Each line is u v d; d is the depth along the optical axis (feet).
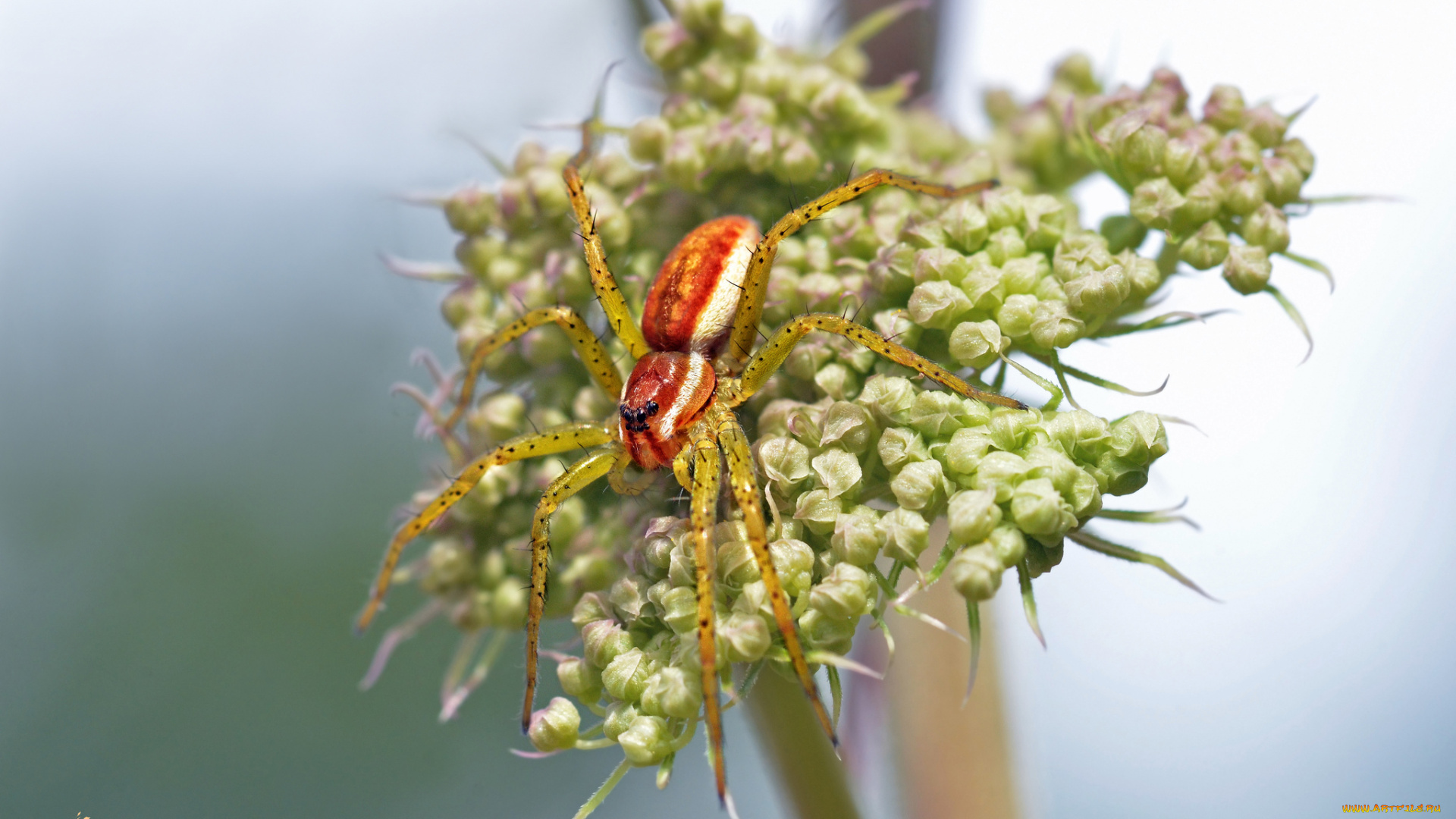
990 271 0.52
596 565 0.54
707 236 0.55
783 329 0.53
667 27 0.55
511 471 0.54
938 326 0.52
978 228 0.52
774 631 0.51
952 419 0.51
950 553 0.51
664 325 0.55
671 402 0.54
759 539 0.51
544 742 0.51
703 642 0.51
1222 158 0.53
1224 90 0.54
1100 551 0.51
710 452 0.53
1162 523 0.51
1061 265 0.52
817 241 0.54
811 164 0.54
